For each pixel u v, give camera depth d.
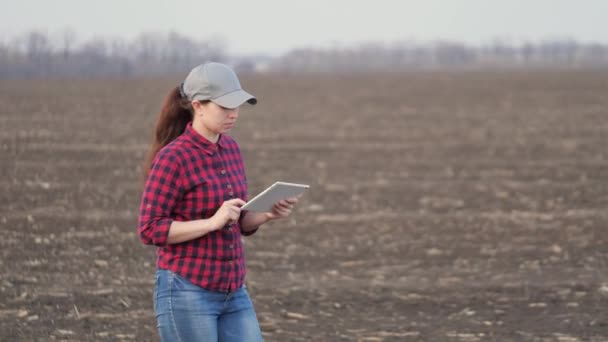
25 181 13.57
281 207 4.60
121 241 10.30
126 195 13.07
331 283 8.91
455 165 17.67
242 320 4.55
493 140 21.48
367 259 10.06
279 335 7.08
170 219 4.31
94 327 7.05
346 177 16.02
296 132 22.61
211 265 4.39
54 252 9.63
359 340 7.01
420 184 15.42
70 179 14.02
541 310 7.96
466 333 7.25
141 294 8.12
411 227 11.89
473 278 9.20
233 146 4.64
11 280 8.40
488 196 14.30
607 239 11.13
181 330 4.40
